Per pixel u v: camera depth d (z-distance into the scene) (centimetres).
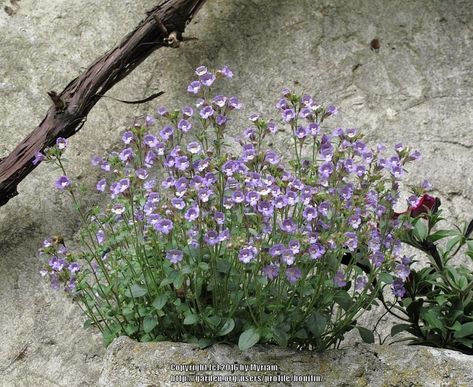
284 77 351
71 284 267
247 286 248
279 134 342
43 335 324
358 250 270
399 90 348
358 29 355
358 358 251
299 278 248
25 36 360
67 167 342
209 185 244
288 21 357
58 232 335
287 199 238
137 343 253
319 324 249
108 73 327
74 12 361
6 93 353
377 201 257
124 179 246
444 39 353
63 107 321
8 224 338
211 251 246
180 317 258
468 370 245
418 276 279
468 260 329
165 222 240
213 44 356
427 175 338
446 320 271
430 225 278
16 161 321
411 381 247
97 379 317
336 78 350
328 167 252
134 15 361
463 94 347
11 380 321
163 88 352
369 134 343
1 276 333
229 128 345
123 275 264
